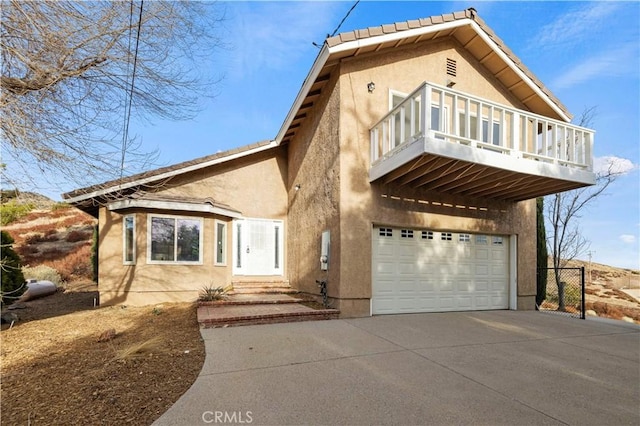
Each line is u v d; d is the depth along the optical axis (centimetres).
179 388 389
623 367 493
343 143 830
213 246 1038
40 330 666
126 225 988
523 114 797
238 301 855
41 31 548
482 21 940
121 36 626
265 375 430
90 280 1638
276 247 1260
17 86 579
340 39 795
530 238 1034
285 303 889
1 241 827
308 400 363
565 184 846
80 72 602
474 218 960
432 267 915
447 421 324
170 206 962
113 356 496
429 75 949
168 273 980
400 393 384
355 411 341
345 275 796
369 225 832
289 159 1293
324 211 909
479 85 1020
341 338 607
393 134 789
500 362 499
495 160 736
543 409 353
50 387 393
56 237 2172
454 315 857
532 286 1023
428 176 809
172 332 632
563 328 750
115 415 329
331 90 905
